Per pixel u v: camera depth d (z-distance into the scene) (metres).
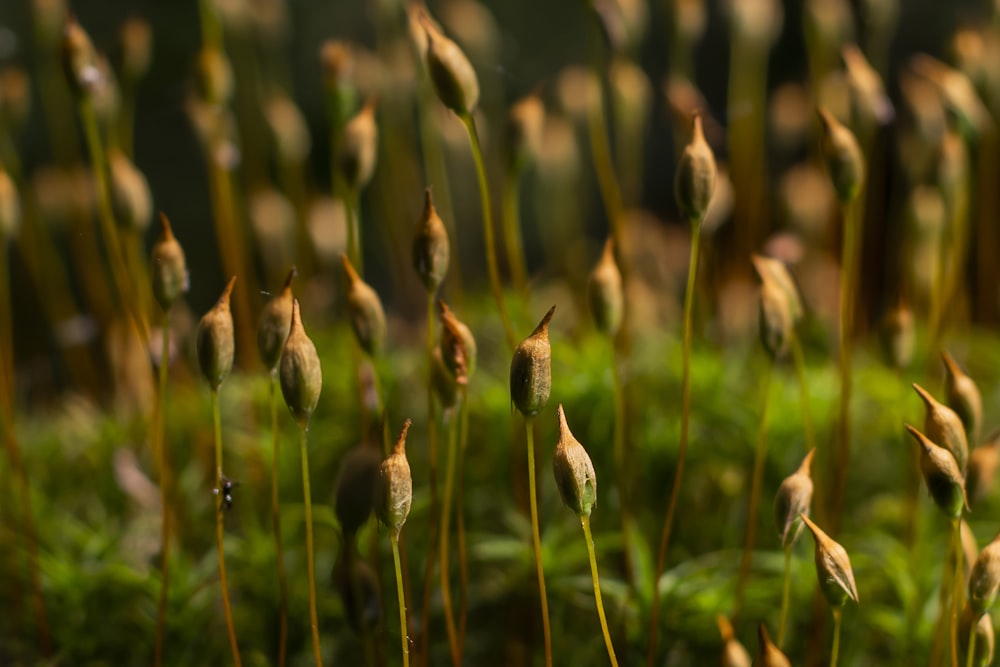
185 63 0.47
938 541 0.23
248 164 0.39
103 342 0.31
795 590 0.22
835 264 0.31
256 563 0.23
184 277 0.19
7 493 0.24
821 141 0.20
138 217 0.21
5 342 0.23
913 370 0.27
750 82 0.37
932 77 0.22
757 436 0.24
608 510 0.24
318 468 0.25
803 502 0.19
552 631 0.23
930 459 0.18
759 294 0.20
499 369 0.28
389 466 0.18
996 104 0.24
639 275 0.32
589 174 0.45
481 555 0.24
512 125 0.22
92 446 0.27
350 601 0.19
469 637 0.23
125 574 0.23
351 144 0.20
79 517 0.26
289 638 0.23
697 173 0.19
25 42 0.45
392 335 0.34
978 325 0.32
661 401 0.26
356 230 0.20
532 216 0.47
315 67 0.47
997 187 0.32
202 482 0.26
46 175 0.29
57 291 0.35
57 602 0.23
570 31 0.49
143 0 0.47
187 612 0.22
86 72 0.21
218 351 0.18
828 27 0.25
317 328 0.32
